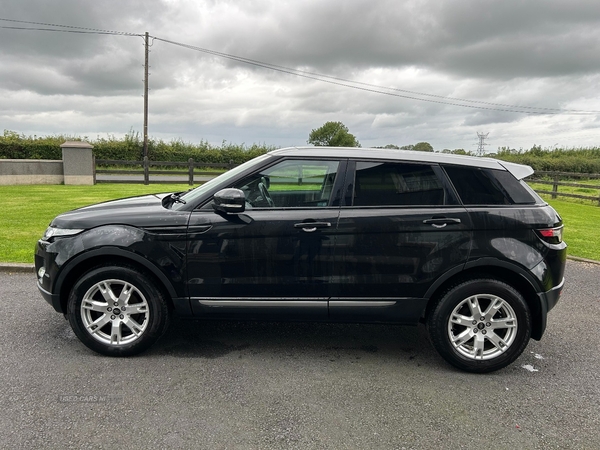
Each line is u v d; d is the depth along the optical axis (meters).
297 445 2.40
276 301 3.32
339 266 3.26
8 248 6.27
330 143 61.03
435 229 3.22
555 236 3.28
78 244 3.28
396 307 3.31
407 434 2.53
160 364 3.31
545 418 2.73
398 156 3.38
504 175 3.37
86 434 2.43
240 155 30.17
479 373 3.31
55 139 24.16
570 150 36.53
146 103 27.31
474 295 3.26
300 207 3.31
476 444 2.45
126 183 16.70
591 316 4.59
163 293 3.41
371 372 3.29
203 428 2.52
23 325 3.93
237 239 3.26
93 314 3.47
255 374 3.20
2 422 2.51
